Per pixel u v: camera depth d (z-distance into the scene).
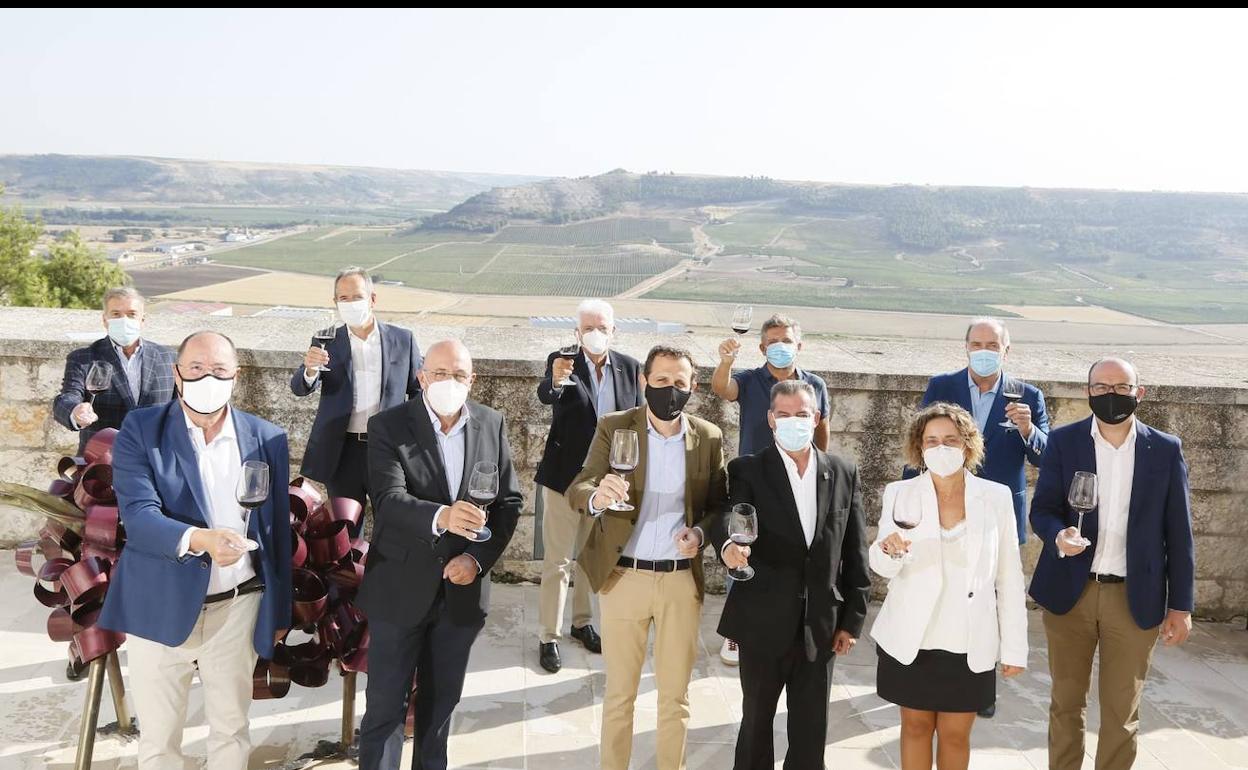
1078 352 6.73
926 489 3.12
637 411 3.48
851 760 3.86
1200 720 4.38
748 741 3.33
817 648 3.24
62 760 3.48
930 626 3.05
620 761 3.38
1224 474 5.65
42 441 5.52
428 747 3.33
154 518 2.83
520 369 5.52
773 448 3.35
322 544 3.54
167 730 2.99
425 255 197.75
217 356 2.92
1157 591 3.44
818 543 3.24
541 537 4.83
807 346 6.41
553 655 4.58
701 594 3.44
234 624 3.04
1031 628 5.42
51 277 50.75
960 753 3.14
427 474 3.27
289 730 3.85
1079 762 3.59
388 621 3.17
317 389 5.56
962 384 4.43
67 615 3.30
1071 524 3.60
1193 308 132.38
